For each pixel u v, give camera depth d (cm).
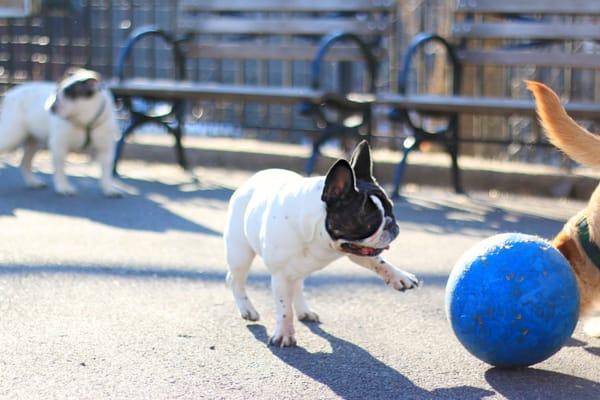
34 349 397
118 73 832
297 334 427
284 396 354
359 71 1026
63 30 1093
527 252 365
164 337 417
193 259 555
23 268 527
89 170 877
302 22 844
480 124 880
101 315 447
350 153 867
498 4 775
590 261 393
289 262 395
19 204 715
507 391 360
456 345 412
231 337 420
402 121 741
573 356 403
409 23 963
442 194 776
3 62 1102
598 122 748
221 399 350
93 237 608
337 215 367
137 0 1077
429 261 558
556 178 766
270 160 873
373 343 415
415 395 356
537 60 756
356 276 524
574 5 750
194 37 898
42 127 752
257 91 764
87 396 350
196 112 1037
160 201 732
